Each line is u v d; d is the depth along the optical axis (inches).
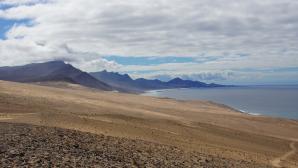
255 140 2482.8
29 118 1708.9
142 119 2421.3
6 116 1749.5
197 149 1553.9
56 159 818.2
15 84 4739.2
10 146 874.8
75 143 1075.3
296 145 2524.6
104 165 846.5
